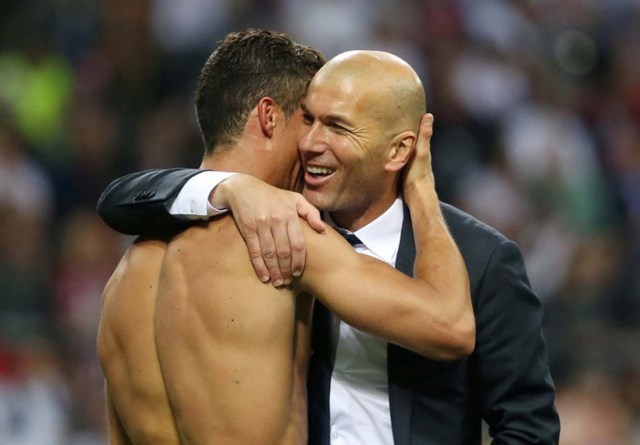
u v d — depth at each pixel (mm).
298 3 36250
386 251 13008
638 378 25641
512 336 12742
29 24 37125
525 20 38562
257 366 12172
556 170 33250
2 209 30438
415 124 12742
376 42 34969
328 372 12938
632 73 38562
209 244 12523
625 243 31828
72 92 34938
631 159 35844
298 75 13297
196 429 12375
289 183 13453
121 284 13203
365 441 12758
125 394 13070
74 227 30047
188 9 35969
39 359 26734
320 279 12172
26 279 28609
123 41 35031
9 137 31688
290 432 12398
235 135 13219
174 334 12516
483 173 32750
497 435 12852
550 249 31000
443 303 12102
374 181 12711
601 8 40156
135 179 13219
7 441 25953
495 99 34812
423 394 12750
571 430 25031
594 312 28047
